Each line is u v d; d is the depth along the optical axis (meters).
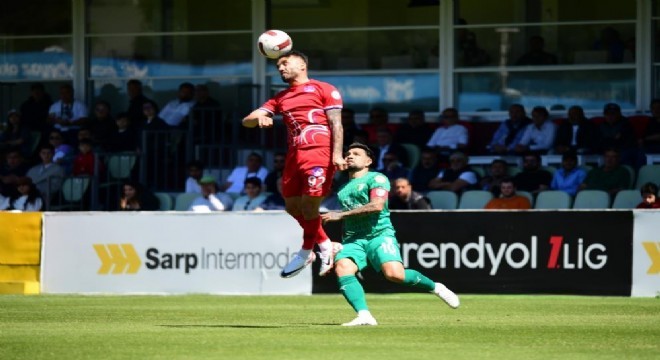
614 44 60.94
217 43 65.62
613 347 23.00
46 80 67.25
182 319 31.64
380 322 29.80
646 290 42.78
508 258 43.50
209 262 45.50
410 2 63.28
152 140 60.84
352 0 63.97
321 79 64.44
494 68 62.34
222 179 59.41
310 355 21.14
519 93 62.16
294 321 30.77
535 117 56.91
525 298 42.06
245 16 65.25
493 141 57.91
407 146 57.62
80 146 60.25
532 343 23.72
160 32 66.25
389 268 27.95
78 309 36.44
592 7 61.16
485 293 43.62
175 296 44.62
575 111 56.28
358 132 56.97
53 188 60.16
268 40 27.56
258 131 62.62
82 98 66.75
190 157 60.34
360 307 28.11
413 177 54.97
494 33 62.38
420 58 63.34
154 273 45.91
